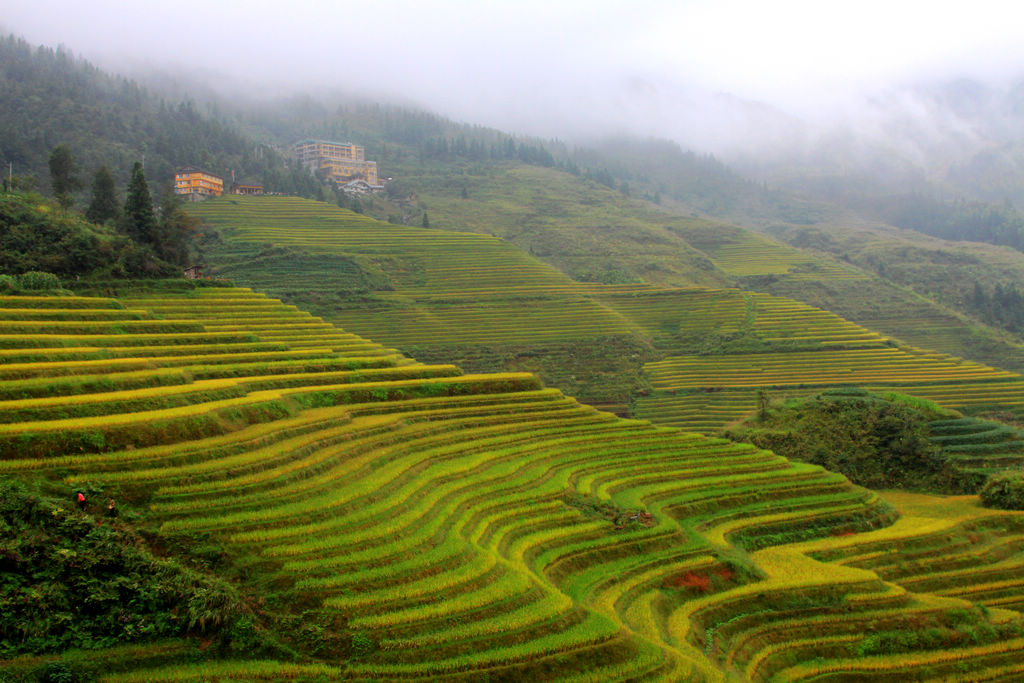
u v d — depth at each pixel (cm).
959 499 6234
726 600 3938
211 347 5978
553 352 10988
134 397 4047
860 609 4053
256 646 2580
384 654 2630
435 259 13625
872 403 7738
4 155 13300
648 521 4528
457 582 3069
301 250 12862
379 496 3766
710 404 9788
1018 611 4406
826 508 5378
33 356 4453
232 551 2986
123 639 2498
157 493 3250
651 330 12088
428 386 6019
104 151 15700
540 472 4869
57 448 3353
